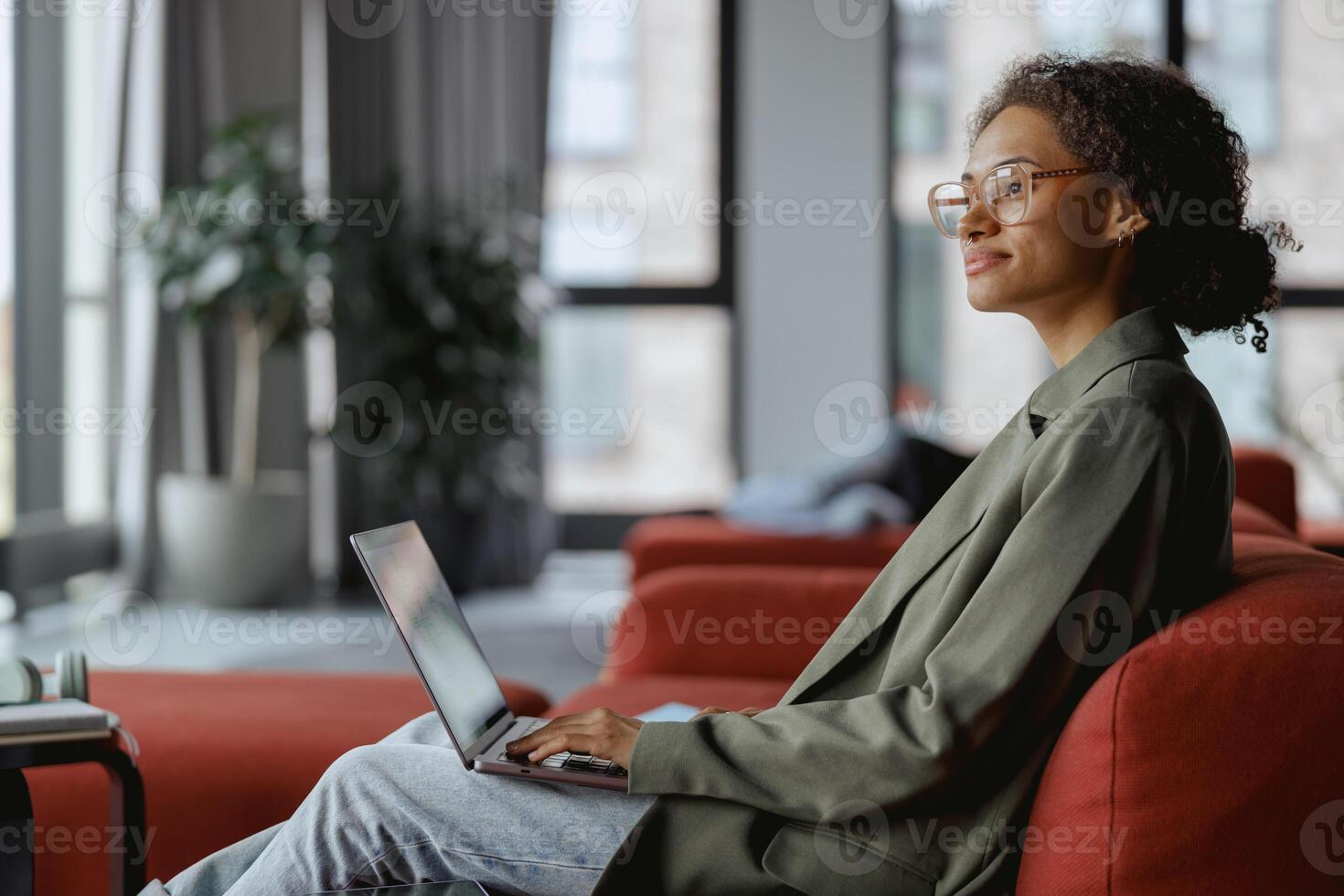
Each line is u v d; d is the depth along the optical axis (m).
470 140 5.48
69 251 4.82
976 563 1.07
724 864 1.05
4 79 4.46
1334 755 0.93
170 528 4.88
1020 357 5.62
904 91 5.63
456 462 5.04
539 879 1.13
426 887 1.12
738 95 5.69
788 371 5.59
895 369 5.63
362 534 1.22
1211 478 1.06
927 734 0.98
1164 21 5.41
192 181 5.15
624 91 5.73
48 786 1.54
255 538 4.84
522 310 5.25
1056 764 1.00
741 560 3.44
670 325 5.78
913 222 5.65
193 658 3.97
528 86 5.50
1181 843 0.94
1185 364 1.10
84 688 1.46
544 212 5.55
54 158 4.72
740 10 5.65
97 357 5.02
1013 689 0.98
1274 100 5.40
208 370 5.21
